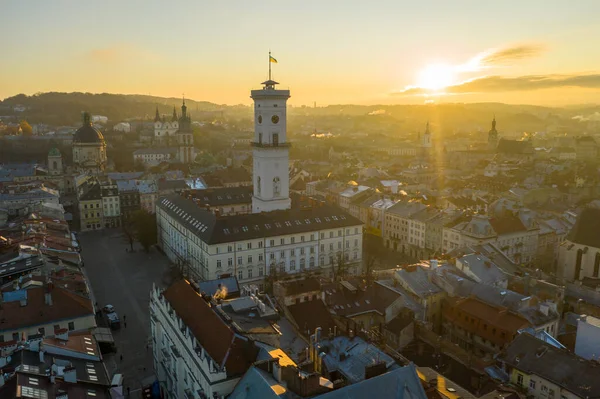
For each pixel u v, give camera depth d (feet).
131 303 507.71
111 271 610.24
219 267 513.45
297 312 348.79
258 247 531.91
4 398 217.97
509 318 352.49
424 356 319.68
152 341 397.19
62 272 404.98
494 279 426.92
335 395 204.44
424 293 398.01
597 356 312.50
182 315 296.92
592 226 521.24
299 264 558.56
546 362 283.59
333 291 388.16
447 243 633.20
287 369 223.51
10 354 262.88
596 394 254.47
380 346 295.69
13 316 334.85
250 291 354.74
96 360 282.97
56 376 242.58
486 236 583.99
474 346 366.02
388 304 376.27
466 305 379.55
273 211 570.46
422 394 218.38
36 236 491.72
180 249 615.57
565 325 388.16
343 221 583.99
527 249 637.30
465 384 286.25
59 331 298.76
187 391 281.54
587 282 479.00
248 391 219.61
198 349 256.11
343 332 306.35
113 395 255.29
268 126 629.10
